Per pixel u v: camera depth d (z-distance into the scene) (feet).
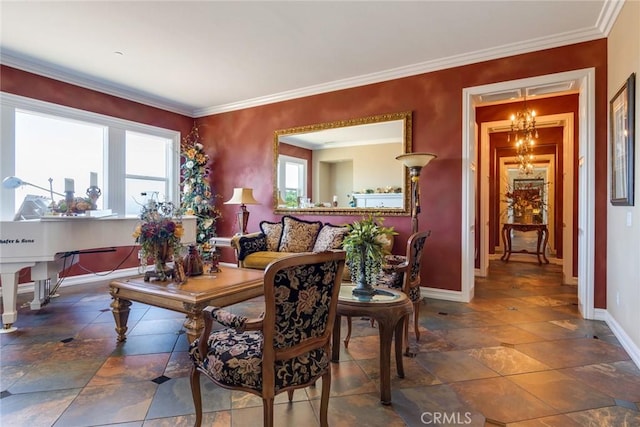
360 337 9.73
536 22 10.64
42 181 14.84
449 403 6.39
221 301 8.44
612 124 10.11
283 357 4.88
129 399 6.50
